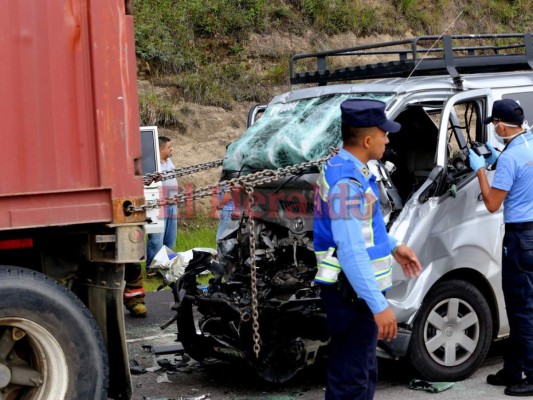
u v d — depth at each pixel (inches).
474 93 282.7
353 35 740.0
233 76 673.6
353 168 199.9
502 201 257.0
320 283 203.6
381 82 300.2
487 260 280.7
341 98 293.4
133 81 207.0
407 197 293.1
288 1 731.4
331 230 200.7
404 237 260.8
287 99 317.1
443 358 274.5
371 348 203.9
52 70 197.6
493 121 262.7
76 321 203.6
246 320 255.4
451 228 271.6
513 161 255.0
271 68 690.8
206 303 271.3
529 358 259.3
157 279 462.3
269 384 282.7
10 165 193.2
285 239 278.7
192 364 306.7
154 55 645.9
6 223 192.7
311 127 279.6
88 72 201.6
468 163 271.7
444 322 273.3
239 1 712.4
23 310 197.0
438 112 327.6
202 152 620.4
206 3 695.7
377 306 193.2
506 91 296.4
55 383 203.3
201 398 265.6
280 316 258.7
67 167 199.5
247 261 280.7
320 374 293.3
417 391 268.4
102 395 208.2
